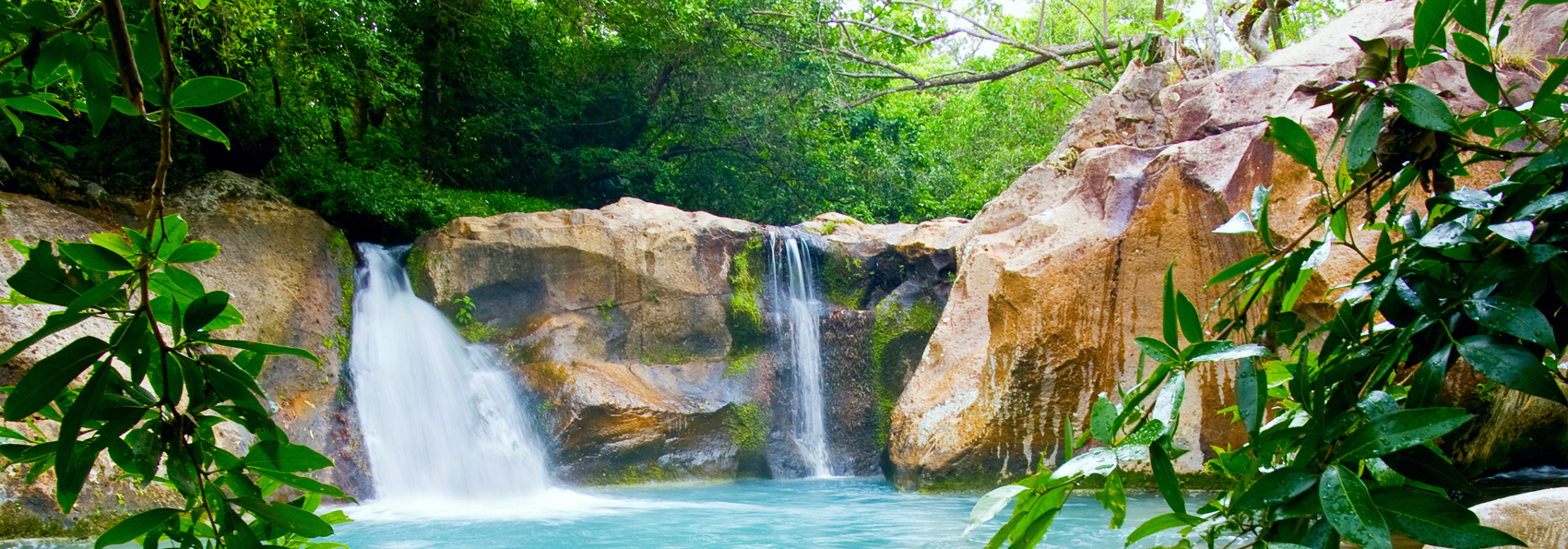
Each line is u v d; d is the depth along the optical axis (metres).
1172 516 1.33
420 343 11.67
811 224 14.20
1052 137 25.69
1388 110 1.54
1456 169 1.29
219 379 1.19
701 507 9.51
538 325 12.02
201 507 1.22
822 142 22.31
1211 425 8.91
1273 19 13.88
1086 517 7.65
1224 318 1.51
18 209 9.07
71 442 1.08
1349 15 10.71
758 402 12.58
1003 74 20.91
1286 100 9.84
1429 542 1.06
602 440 11.22
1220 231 1.46
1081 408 9.72
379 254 12.28
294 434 9.85
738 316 12.73
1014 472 9.89
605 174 19.33
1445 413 1.07
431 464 10.88
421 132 17.39
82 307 1.14
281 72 13.89
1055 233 10.27
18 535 7.21
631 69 18.92
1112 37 19.31
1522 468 9.23
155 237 1.18
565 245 12.24
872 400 12.77
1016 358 9.82
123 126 10.97
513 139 18.75
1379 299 1.24
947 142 28.09
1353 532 1.06
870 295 13.68
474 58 17.95
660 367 12.28
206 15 11.13
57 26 1.14
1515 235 1.14
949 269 12.82
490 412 11.24
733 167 20.75
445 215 13.52
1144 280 9.50
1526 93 7.18
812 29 20.36
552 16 18.16
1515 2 7.83
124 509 7.63
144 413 1.16
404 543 7.50
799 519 8.52
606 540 7.59
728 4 18.81
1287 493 1.15
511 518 8.86
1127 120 11.59
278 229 11.16
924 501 9.48
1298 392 1.25
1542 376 1.09
